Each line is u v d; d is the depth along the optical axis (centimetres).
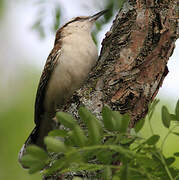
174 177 466
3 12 1248
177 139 948
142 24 676
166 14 670
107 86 653
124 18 707
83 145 434
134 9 698
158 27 667
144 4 689
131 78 648
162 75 674
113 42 697
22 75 1438
